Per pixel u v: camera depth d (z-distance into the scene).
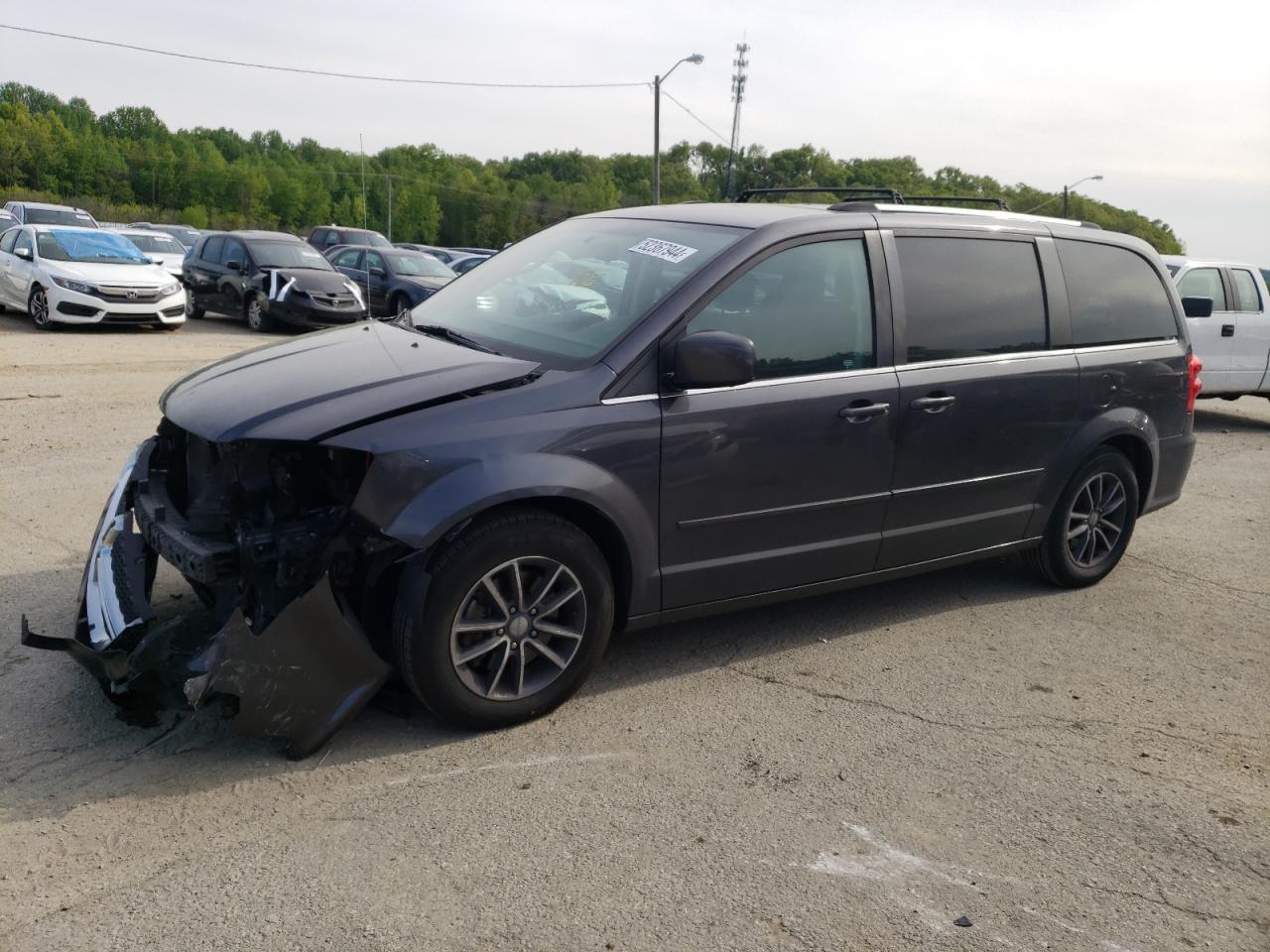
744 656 4.36
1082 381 4.99
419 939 2.50
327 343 4.08
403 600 3.33
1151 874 2.96
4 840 2.79
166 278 14.88
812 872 2.87
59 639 3.25
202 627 3.77
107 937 2.45
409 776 3.24
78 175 107.38
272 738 3.39
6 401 8.80
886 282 4.30
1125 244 5.40
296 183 122.44
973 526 4.73
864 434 4.18
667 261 4.00
